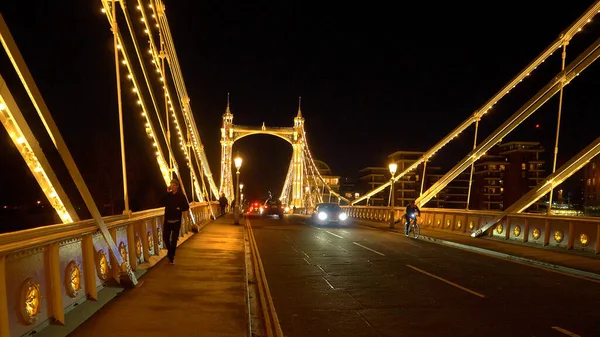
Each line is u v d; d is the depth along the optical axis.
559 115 16.92
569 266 12.11
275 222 33.38
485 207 74.31
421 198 27.16
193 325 6.45
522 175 73.00
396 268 12.47
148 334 5.98
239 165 29.20
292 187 73.81
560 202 74.88
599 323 7.18
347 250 16.53
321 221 29.58
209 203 31.36
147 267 10.55
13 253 4.88
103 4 9.52
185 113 22.97
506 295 9.14
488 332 6.74
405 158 80.00
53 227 5.60
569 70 16.81
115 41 9.51
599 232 13.83
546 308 8.10
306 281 10.64
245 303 7.78
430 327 7.01
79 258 6.74
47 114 6.03
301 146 73.31
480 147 22.09
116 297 7.88
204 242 17.02
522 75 20.23
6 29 5.28
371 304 8.45
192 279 9.72
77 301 6.59
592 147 15.79
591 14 16.58
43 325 5.55
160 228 12.98
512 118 20.30
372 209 36.69
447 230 23.16
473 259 14.25
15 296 4.98
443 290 9.65
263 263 13.38
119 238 8.84
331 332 6.79
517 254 14.48
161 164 14.54
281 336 6.55
